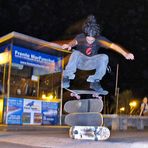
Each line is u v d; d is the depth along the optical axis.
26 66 14.34
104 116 16.73
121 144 6.58
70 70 7.00
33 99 14.46
